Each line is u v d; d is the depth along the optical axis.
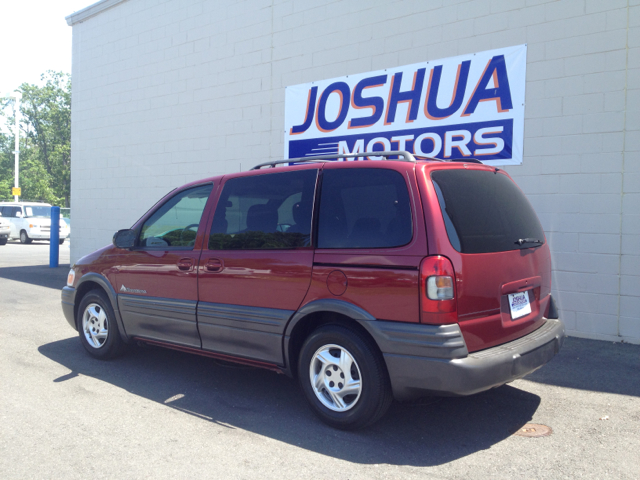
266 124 9.33
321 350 3.74
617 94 6.05
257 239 4.16
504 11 6.77
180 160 10.75
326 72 8.49
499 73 6.82
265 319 3.99
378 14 7.91
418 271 3.28
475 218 3.55
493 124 6.88
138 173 11.62
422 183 3.41
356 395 3.59
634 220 5.98
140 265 4.93
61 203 57.00
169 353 5.74
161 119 11.09
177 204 4.88
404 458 3.30
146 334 4.93
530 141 6.61
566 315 6.41
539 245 4.04
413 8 7.56
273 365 4.04
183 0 10.62
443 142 7.31
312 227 3.85
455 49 7.19
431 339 3.21
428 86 7.42
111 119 12.22
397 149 7.75
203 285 4.41
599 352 5.70
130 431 3.68
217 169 10.10
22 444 3.46
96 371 5.05
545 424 3.84
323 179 3.93
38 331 6.66
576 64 6.29
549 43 6.46
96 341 5.41
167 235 4.85
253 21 9.47
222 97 9.98
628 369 5.11
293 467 3.18
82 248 13.07
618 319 6.11
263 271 4.03
